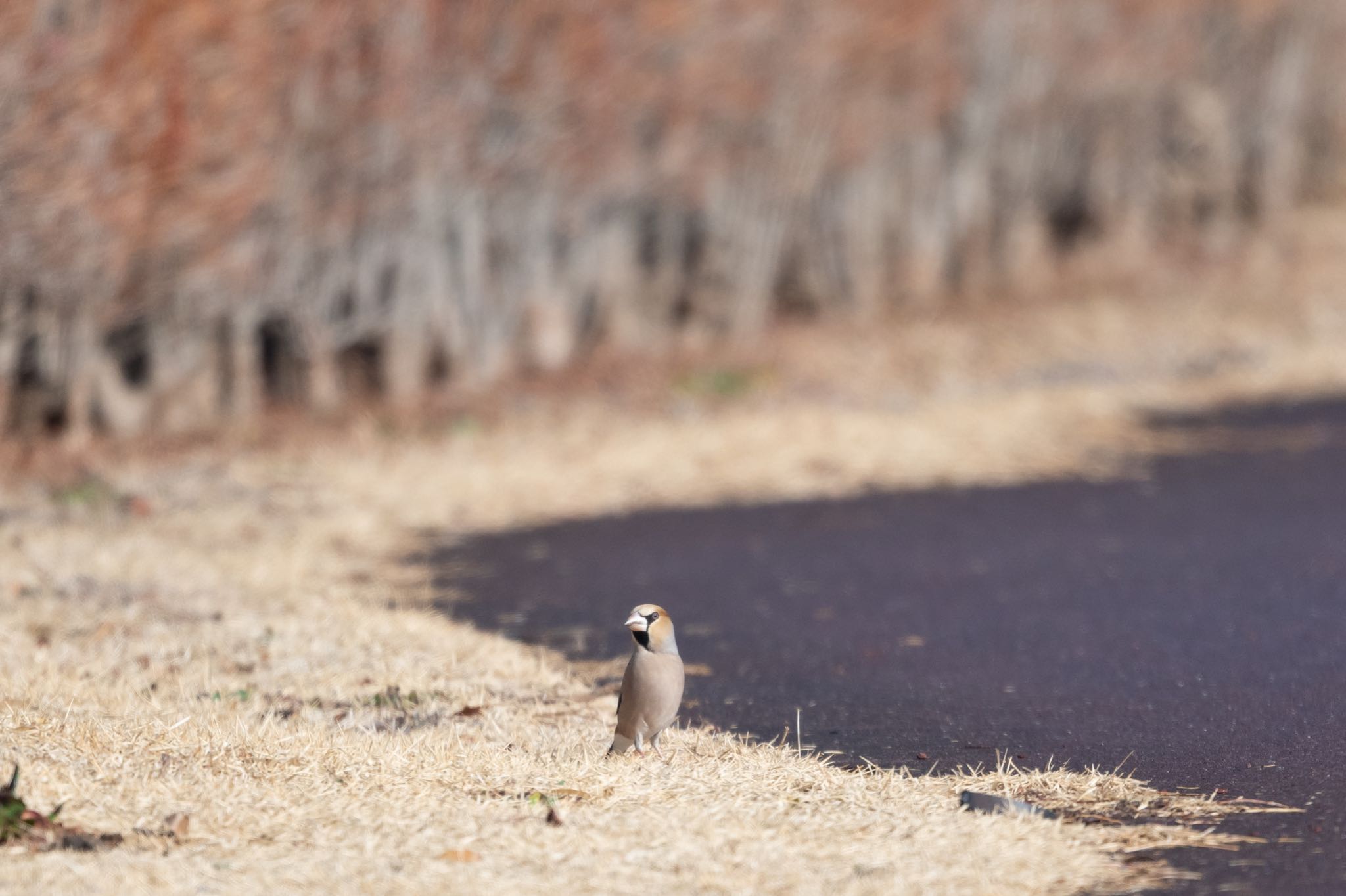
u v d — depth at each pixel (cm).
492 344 3984
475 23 3591
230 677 1678
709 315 4562
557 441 3403
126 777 1239
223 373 3631
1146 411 3834
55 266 2961
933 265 5203
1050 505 2827
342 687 1641
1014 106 5197
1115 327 4881
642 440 3397
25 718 1387
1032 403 3822
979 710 1565
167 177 3067
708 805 1212
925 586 2206
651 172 4078
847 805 1223
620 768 1312
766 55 4234
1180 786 1287
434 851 1106
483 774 1285
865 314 4919
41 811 1151
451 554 2516
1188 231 6088
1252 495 2842
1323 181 6762
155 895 1011
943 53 4759
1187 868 1089
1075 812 1224
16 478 2958
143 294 3225
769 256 4569
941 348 4556
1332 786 1270
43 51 2805
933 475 3136
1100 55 5275
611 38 3812
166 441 3347
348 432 3462
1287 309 5106
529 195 3931
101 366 3406
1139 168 5859
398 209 3644
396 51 3462
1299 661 1703
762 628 1980
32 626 1891
